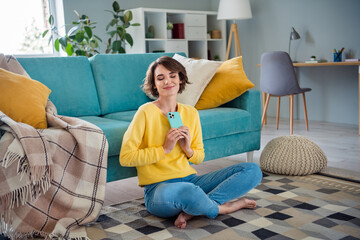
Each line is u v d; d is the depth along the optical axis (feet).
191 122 6.43
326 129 14.06
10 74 6.65
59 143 5.82
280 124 15.44
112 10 16.80
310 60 14.89
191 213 5.61
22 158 5.24
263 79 13.60
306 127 14.02
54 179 5.65
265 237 5.32
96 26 16.43
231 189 6.00
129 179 8.78
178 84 6.23
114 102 8.94
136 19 16.47
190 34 17.80
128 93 9.14
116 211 6.49
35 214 5.55
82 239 5.39
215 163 9.86
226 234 5.46
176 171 6.07
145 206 6.69
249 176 6.07
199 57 18.74
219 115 8.28
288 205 6.49
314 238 5.24
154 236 5.48
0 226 5.47
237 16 16.65
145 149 5.92
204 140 8.15
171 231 5.62
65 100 8.23
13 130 5.35
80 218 5.79
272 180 7.88
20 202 5.44
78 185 5.92
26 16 15.17
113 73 9.06
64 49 14.60
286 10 16.65
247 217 6.03
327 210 6.23
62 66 8.44
